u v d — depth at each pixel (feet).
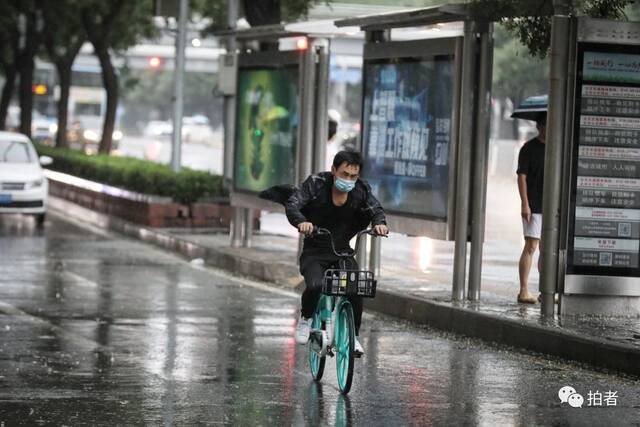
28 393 87.86
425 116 133.59
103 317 125.59
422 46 132.57
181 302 138.10
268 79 173.78
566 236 116.78
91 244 203.21
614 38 115.75
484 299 128.77
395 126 139.13
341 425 79.00
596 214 117.19
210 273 168.55
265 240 196.85
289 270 160.04
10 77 395.55
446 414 82.53
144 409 83.05
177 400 86.07
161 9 242.58
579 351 101.96
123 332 116.37
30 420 79.51
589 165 116.88
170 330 118.11
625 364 97.35
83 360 101.30
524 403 86.38
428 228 131.13
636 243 118.11
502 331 111.96
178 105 239.71
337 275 85.51
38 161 239.09
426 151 133.28
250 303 138.72
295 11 200.34
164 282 156.46
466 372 98.07
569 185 116.47
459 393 89.66
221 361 101.91
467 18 124.57
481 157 126.62
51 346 107.96
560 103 115.34
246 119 179.83
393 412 82.99
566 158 116.47
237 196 181.88
